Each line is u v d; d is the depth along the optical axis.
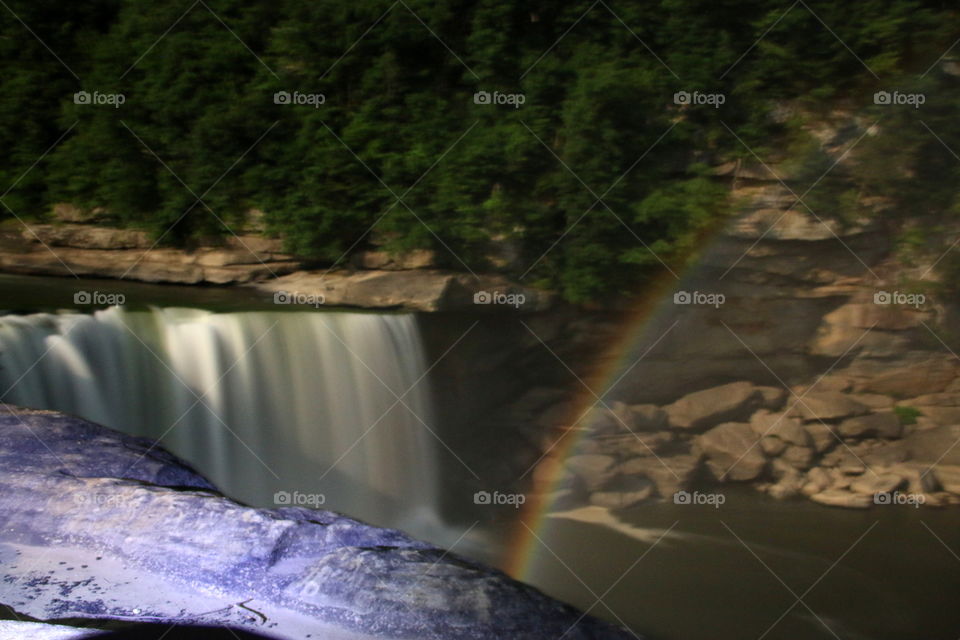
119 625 4.93
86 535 5.85
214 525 5.87
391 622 5.07
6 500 6.17
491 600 5.33
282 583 5.40
